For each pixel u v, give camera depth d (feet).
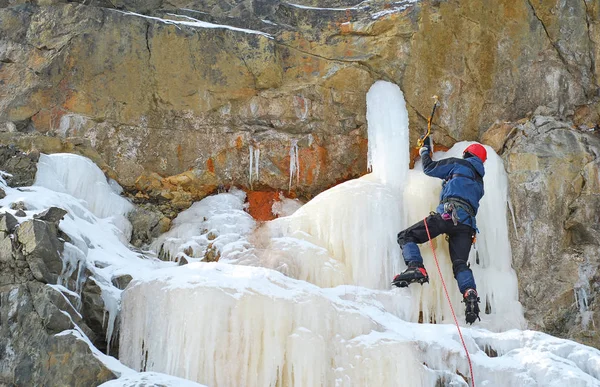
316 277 24.79
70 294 19.54
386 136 27.96
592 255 26.40
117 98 27.81
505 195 27.53
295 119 28.99
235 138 28.60
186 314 19.66
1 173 23.35
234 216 26.94
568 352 21.59
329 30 29.63
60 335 18.39
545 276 26.45
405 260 24.41
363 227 25.53
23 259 19.24
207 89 28.58
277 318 20.26
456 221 24.20
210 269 21.11
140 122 27.91
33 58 27.81
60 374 18.08
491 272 26.30
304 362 20.04
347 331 21.08
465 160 25.57
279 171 28.73
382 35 29.43
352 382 20.31
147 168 27.76
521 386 20.70
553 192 27.20
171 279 20.40
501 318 25.36
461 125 29.40
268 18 29.91
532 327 25.68
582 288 25.96
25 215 20.30
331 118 29.17
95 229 24.12
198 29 28.73
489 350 22.08
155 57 28.27
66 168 25.08
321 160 28.99
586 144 28.12
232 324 19.84
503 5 30.09
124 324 20.29
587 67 29.89
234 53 28.84
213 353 19.54
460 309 25.13
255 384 19.71
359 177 29.09
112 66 27.89
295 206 28.40
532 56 30.07
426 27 29.35
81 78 27.66
